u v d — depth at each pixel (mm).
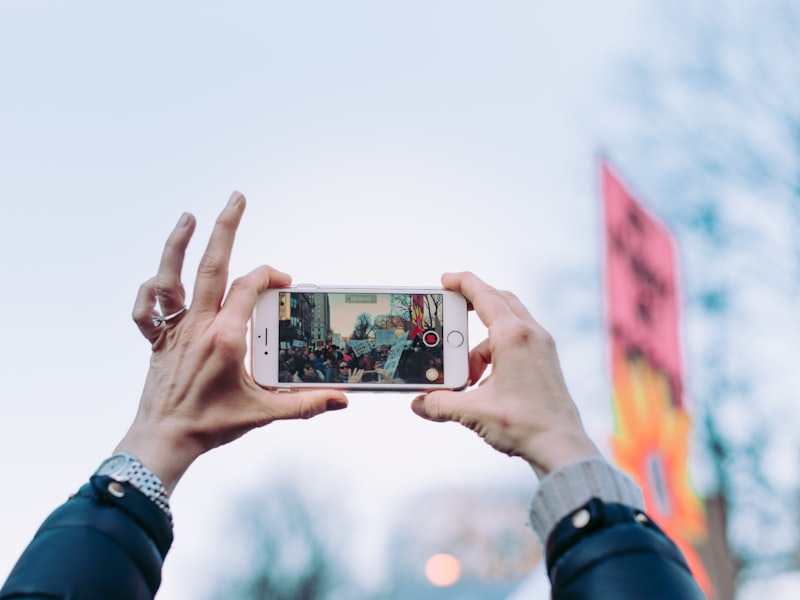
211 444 1069
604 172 6719
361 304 1533
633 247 6562
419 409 1077
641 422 6086
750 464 5949
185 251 1117
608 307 6402
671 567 718
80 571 734
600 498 805
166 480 1006
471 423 1012
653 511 5773
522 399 985
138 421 1061
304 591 5645
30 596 707
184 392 1057
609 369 6250
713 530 5738
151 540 826
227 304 1129
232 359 1063
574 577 732
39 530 787
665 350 6332
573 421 966
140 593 773
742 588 5602
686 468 5965
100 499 814
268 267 1507
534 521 850
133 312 1099
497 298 1154
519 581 5645
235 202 1150
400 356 1516
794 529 5727
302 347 1504
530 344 1032
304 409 1114
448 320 1530
